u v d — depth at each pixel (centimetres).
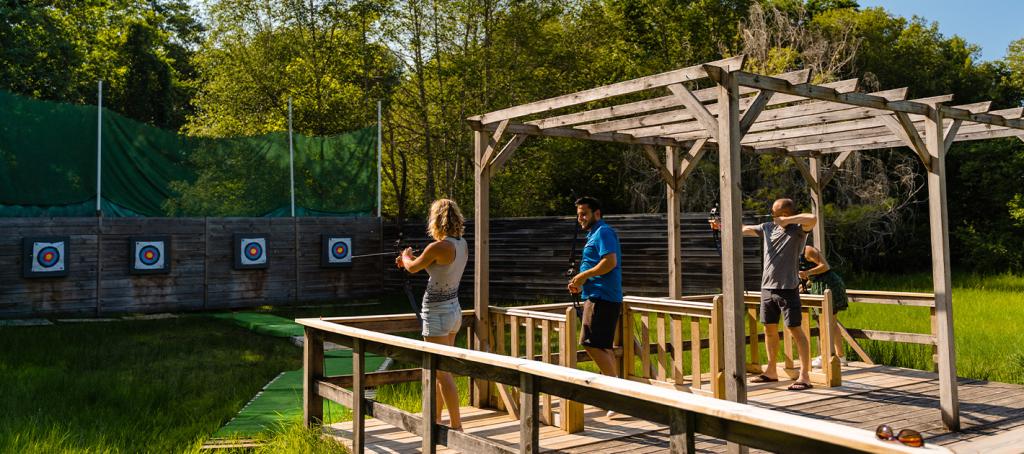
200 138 1753
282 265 1786
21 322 1396
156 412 652
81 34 2678
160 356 980
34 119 1545
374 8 2550
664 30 2975
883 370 798
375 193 1961
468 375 407
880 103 553
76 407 662
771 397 656
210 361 941
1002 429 552
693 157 839
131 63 3117
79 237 1545
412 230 1925
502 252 1816
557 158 2634
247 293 1738
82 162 1594
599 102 2467
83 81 2461
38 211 1545
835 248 2384
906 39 2920
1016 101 3070
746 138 840
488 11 2494
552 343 1073
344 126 2556
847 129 748
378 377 569
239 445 531
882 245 2475
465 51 2517
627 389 296
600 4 2938
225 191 1769
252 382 794
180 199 1711
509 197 2584
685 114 667
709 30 2853
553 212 2798
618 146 2589
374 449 516
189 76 3681
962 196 2909
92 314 1545
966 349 940
